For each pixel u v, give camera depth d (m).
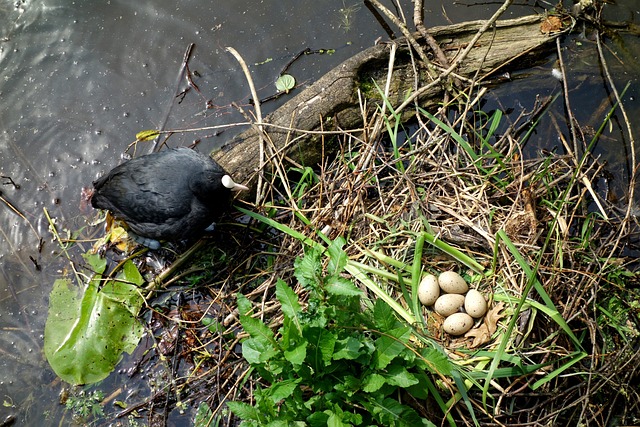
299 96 1.59
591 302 1.36
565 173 1.51
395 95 1.62
